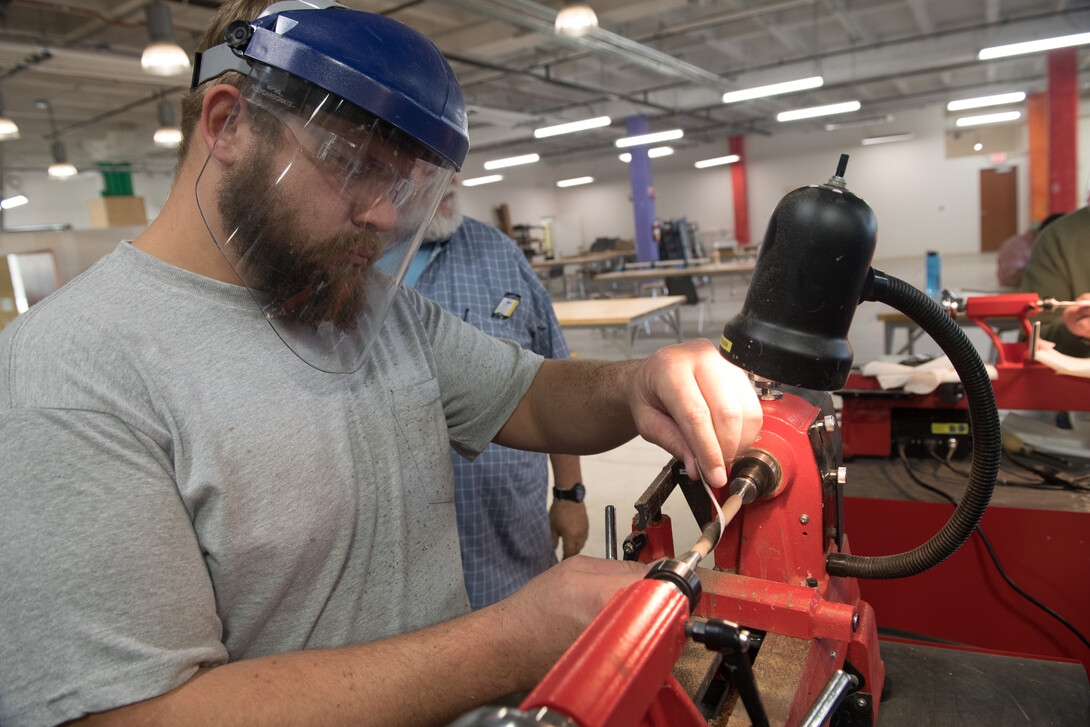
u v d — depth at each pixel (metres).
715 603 0.77
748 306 0.64
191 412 0.59
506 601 0.61
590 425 0.88
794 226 0.60
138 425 0.56
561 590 0.56
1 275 6.05
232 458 0.61
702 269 8.39
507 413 0.94
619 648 0.38
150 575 0.51
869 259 0.61
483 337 0.96
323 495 0.67
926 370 1.64
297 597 0.67
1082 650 1.36
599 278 8.84
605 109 12.63
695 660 0.68
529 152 18.16
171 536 0.53
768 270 0.62
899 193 15.76
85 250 6.35
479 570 1.39
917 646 1.03
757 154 17.02
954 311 1.66
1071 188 9.79
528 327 1.60
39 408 0.51
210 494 0.59
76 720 0.47
